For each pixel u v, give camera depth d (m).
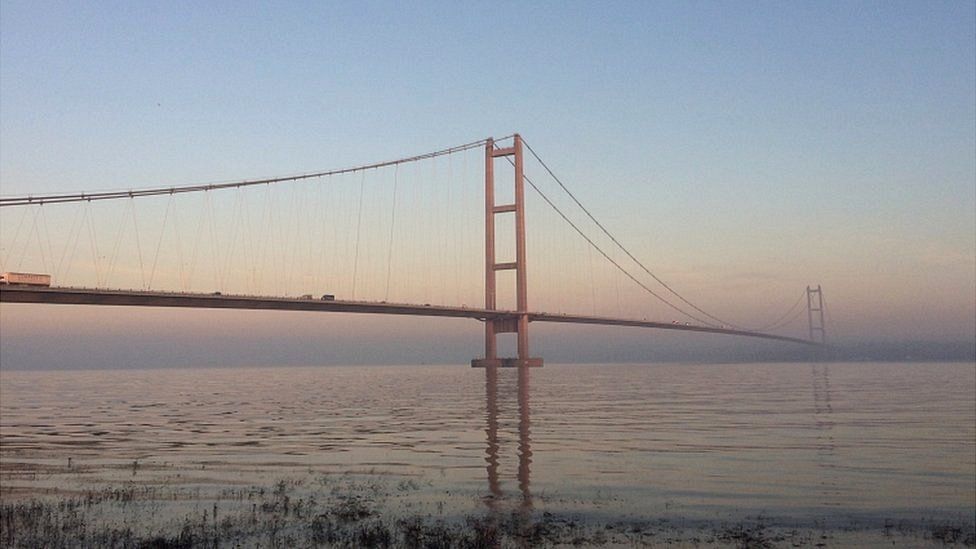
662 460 27.34
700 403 60.72
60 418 55.00
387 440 35.66
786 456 28.17
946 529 16.66
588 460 27.52
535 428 40.50
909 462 26.52
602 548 15.40
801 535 16.28
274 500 20.27
